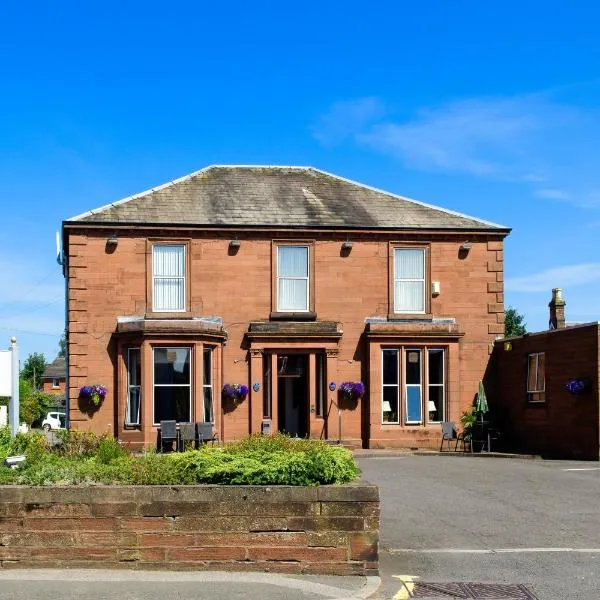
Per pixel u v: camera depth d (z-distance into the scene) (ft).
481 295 88.22
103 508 29.94
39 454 35.47
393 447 84.43
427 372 85.92
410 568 32.68
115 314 82.28
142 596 26.55
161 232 83.41
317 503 30.19
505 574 31.81
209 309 83.97
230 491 30.17
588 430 71.97
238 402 83.15
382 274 86.79
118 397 80.69
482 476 59.47
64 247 88.12
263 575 29.50
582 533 39.47
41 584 27.76
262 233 85.10
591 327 71.77
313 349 84.64
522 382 82.53
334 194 90.89
